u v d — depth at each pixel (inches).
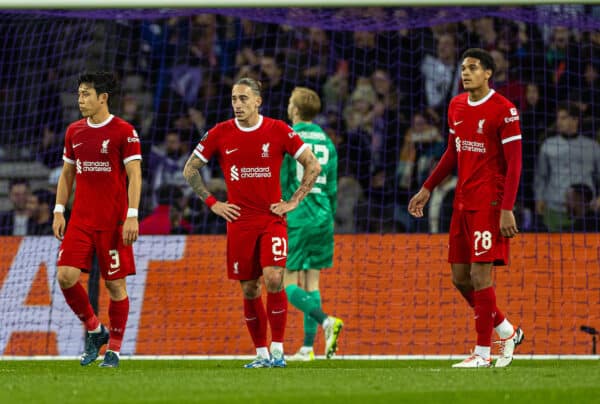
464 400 629.6
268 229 954.7
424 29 1971.0
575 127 1713.8
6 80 2037.4
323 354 1339.8
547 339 1323.8
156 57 2086.6
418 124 1840.6
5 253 1392.7
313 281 1224.8
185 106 2038.6
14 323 1364.4
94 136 962.1
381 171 1866.4
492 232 941.8
